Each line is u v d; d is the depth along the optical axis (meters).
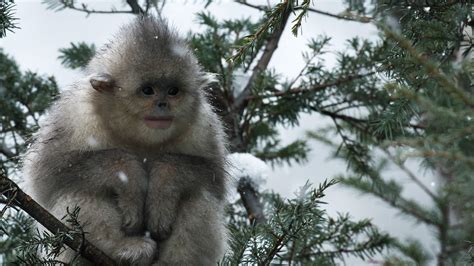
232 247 9.69
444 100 7.20
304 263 10.87
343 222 11.77
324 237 11.46
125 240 8.79
